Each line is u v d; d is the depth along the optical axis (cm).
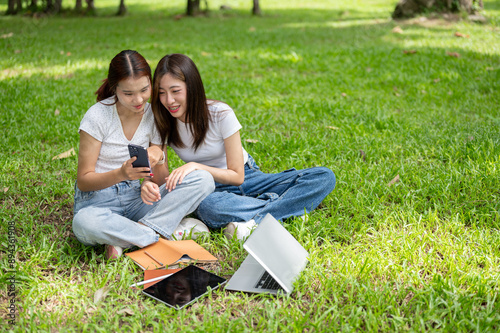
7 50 871
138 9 2045
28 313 223
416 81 670
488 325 211
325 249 275
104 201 282
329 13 1741
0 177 366
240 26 1345
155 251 271
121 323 222
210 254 275
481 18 1162
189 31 1223
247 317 225
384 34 1061
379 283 247
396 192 344
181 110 280
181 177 279
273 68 774
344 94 614
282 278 241
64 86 639
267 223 261
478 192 338
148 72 260
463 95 594
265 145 443
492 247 277
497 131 459
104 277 249
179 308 226
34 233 297
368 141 451
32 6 1700
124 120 280
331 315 223
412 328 212
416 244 276
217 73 723
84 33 1158
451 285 236
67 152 413
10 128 479
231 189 324
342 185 357
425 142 445
